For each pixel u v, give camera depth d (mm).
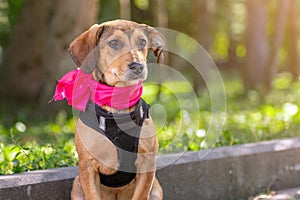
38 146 7531
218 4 25281
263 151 7312
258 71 18078
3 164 6148
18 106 16906
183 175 6551
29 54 18406
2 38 22656
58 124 11484
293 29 23125
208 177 6781
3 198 5312
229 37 29750
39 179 5598
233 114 12008
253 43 18219
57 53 13094
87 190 5020
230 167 6984
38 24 18266
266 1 19062
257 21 18266
